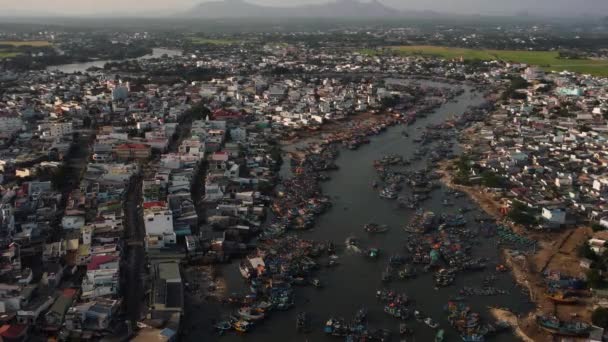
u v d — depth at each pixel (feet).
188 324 460.96
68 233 600.80
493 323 467.11
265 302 489.67
